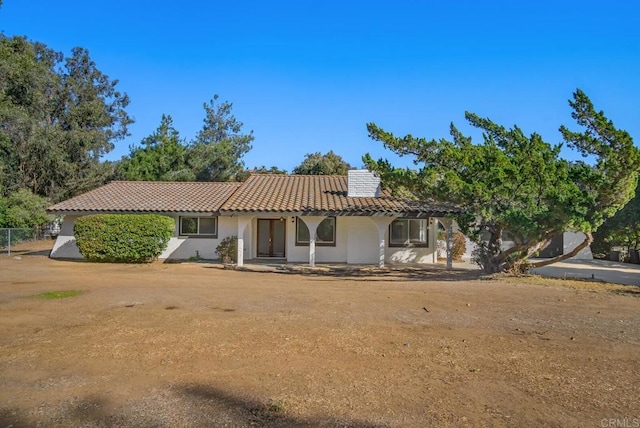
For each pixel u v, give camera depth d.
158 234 21.83
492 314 9.81
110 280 15.38
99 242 21.52
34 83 41.59
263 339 7.51
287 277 17.38
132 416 4.65
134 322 8.76
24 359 6.49
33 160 38.88
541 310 10.32
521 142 15.98
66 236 24.66
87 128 47.41
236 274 18.22
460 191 15.56
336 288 13.77
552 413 4.73
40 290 12.83
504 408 4.85
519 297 12.12
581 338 7.78
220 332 7.96
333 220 24.08
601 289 13.93
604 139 14.23
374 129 17.28
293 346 7.11
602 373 5.95
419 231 24.06
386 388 5.39
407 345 7.22
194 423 4.49
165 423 4.49
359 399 5.07
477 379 5.71
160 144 43.84
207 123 60.41
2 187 35.56
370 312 9.87
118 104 56.91
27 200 33.72
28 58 41.72
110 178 42.19
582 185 16.94
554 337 7.84
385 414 4.69
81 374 5.89
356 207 21.77
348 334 7.87
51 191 40.38
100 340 7.46
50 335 7.80
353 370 6.02
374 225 23.81
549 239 16.80
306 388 5.38
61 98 46.34
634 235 26.88
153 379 5.70
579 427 4.42
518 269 17.73
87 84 49.84
